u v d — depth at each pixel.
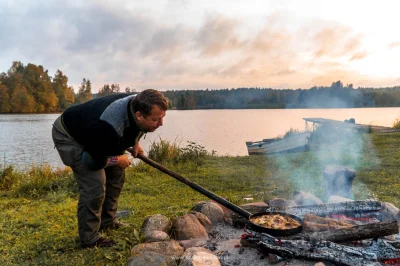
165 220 3.36
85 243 3.07
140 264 2.45
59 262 2.78
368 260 2.35
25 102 63.09
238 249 2.80
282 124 39.25
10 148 21.75
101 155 2.82
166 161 8.97
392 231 2.56
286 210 3.24
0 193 6.21
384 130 14.12
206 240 3.09
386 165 7.46
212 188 6.11
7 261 2.92
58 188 6.11
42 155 18.53
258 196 5.32
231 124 40.00
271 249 2.53
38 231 3.75
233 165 8.62
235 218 3.33
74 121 2.80
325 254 2.42
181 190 6.00
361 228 2.57
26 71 66.12
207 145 20.55
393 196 4.96
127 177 7.17
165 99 2.65
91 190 2.99
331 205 3.24
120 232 3.45
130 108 2.65
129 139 2.79
